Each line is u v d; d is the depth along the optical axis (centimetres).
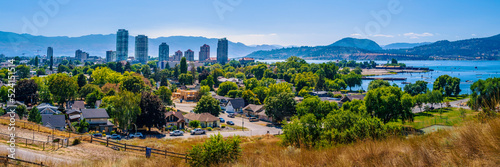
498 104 1159
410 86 11331
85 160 2209
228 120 7638
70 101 8294
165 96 9519
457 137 1156
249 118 7794
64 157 2353
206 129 6375
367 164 1188
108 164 2062
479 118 1185
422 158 1093
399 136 1669
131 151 2864
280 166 1449
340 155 1362
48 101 8056
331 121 2966
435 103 8319
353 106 6228
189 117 7031
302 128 2873
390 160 1162
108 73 12744
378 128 2161
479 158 979
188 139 4925
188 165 2112
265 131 6194
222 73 19175
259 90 10488
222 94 11794
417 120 5300
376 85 11906
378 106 5281
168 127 6228
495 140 973
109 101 7281
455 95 11356
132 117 5406
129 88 10194
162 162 2119
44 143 2766
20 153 2275
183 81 15788
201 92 11288
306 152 1711
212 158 1992
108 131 5778
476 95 5284
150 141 4412
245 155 2150
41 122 5216
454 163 995
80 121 5791
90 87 9450
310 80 14738
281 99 7112
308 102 6297
